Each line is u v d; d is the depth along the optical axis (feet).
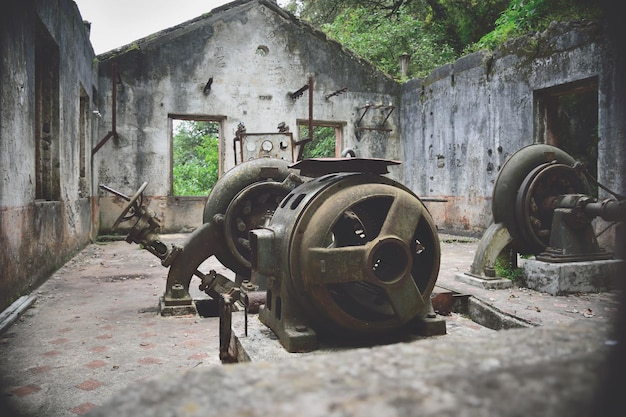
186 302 16.06
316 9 78.28
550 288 17.46
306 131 49.78
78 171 31.22
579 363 2.63
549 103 32.45
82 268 24.80
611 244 24.63
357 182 9.84
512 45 33.68
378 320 9.87
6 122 16.06
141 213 16.07
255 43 44.24
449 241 34.86
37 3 20.83
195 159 85.97
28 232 18.58
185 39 42.34
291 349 9.16
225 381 2.73
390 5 70.95
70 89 28.17
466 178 38.42
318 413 2.25
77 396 9.35
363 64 47.19
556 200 18.72
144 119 41.24
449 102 40.45
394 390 2.45
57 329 13.96
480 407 2.21
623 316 2.63
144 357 11.67
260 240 9.87
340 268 9.01
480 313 15.85
